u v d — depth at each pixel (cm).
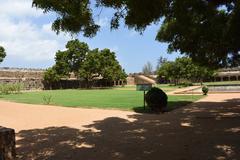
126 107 2448
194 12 1409
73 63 7850
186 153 985
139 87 2258
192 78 8300
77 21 943
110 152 1026
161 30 2067
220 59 2181
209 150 1012
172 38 2039
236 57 2186
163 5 955
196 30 1817
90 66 7631
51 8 901
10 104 2834
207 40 1886
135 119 1797
